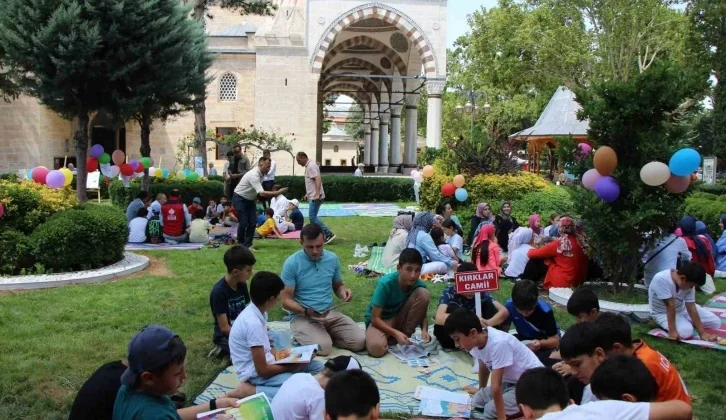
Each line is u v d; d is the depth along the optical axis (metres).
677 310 8.11
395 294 7.38
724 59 31.42
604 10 32.53
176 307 9.06
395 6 34.53
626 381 3.61
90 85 14.62
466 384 6.46
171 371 3.66
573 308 6.01
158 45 14.84
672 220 9.84
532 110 46.75
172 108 21.20
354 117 75.44
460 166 17.62
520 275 11.31
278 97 34.53
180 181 21.81
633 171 9.60
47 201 11.44
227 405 4.82
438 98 35.16
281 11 34.62
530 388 3.79
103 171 15.19
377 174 42.62
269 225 16.23
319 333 7.19
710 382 6.66
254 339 5.80
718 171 49.91
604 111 9.86
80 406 3.85
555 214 13.23
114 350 7.14
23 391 5.93
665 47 33.12
